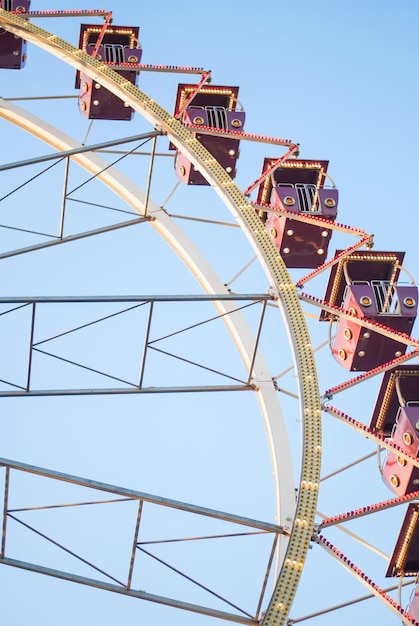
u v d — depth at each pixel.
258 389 43.81
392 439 41.78
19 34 48.00
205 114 51.97
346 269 46.25
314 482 36.88
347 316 44.72
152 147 46.66
